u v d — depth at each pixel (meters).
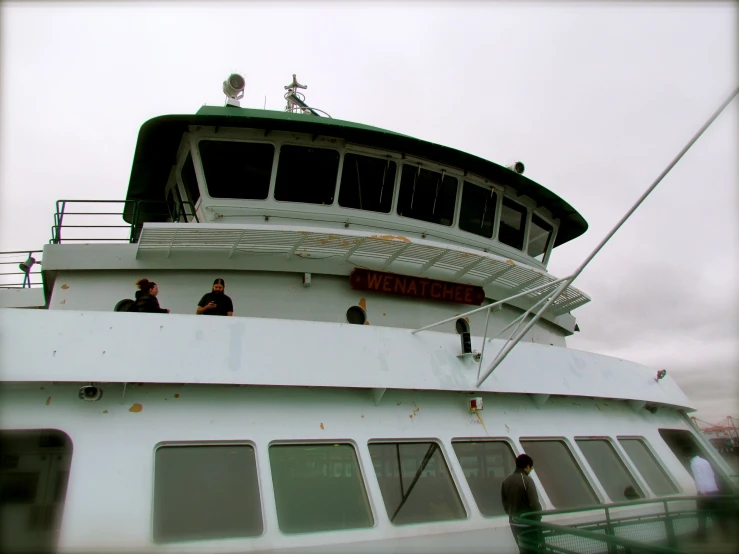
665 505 6.55
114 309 10.38
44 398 6.47
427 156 12.70
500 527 7.60
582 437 9.75
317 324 8.09
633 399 10.91
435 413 8.49
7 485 6.21
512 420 9.15
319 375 7.65
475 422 8.74
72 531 5.73
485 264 11.88
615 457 9.95
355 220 12.22
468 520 7.55
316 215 12.00
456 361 8.97
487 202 13.91
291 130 11.82
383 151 12.43
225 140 11.89
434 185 13.10
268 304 10.93
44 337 6.63
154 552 5.85
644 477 10.07
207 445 6.80
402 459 7.79
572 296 13.62
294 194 12.01
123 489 6.11
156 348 6.99
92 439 6.34
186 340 7.18
